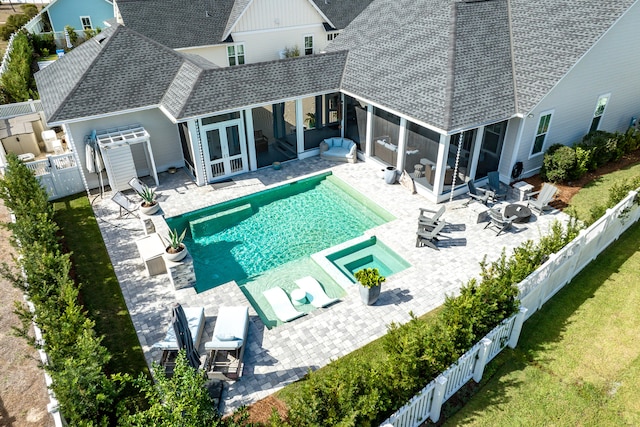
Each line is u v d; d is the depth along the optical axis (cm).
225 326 1295
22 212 1575
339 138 2467
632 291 1455
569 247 1368
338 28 3797
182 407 814
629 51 2148
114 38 2156
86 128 2019
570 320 1351
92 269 1628
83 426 870
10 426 1087
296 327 1362
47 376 1038
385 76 2156
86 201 2047
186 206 1992
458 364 1045
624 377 1166
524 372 1181
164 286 1544
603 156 2169
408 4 2483
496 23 2202
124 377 1007
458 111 1805
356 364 994
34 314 1178
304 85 2242
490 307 1121
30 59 3994
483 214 1838
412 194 2067
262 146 2473
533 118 1967
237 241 1830
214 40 3334
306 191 2180
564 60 1939
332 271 1616
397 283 1538
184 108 1941
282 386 1173
